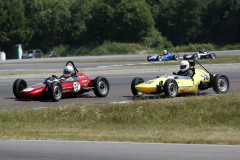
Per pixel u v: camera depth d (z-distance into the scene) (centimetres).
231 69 10644
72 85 5475
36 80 9275
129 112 4238
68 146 2795
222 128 3497
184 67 5409
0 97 6009
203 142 2848
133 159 2411
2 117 4125
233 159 2373
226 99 4806
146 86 5012
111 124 3825
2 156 2545
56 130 3478
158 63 14475
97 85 5647
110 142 2917
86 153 2578
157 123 3834
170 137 3042
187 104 4538
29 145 2853
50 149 2711
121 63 15712
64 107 4512
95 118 4047
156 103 4609
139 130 3462
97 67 13038
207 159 2380
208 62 13950
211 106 4434
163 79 5197
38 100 5491
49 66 15400
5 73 11719
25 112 4338
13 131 3434
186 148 2678
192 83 5325
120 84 7544
